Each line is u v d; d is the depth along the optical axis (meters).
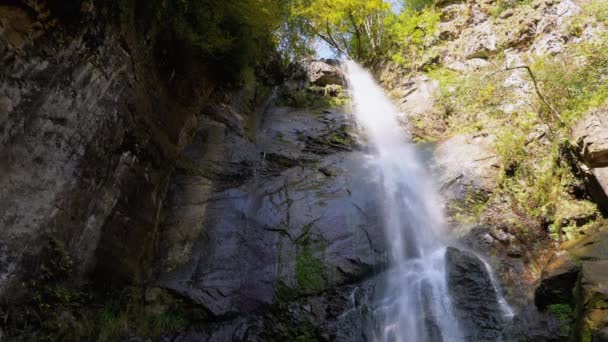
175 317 6.45
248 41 10.59
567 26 12.02
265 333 6.43
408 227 8.46
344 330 6.56
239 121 11.70
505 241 7.77
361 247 7.83
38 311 4.86
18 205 4.57
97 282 5.91
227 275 7.12
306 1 19.09
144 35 7.15
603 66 9.02
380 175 10.20
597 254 5.74
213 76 10.84
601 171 7.01
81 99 5.55
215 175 9.16
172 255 7.36
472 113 11.96
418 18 17.23
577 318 4.77
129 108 6.79
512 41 13.56
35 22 4.73
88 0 5.41
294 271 7.34
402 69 16.62
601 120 7.39
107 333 5.71
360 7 18.80
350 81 17.14
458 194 9.13
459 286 6.84
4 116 4.36
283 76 17.09
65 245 5.28
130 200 6.78
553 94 9.45
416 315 6.67
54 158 5.08
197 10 8.34
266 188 9.32
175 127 8.69
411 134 12.80
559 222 7.48
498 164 9.41
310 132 12.39
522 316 5.74
